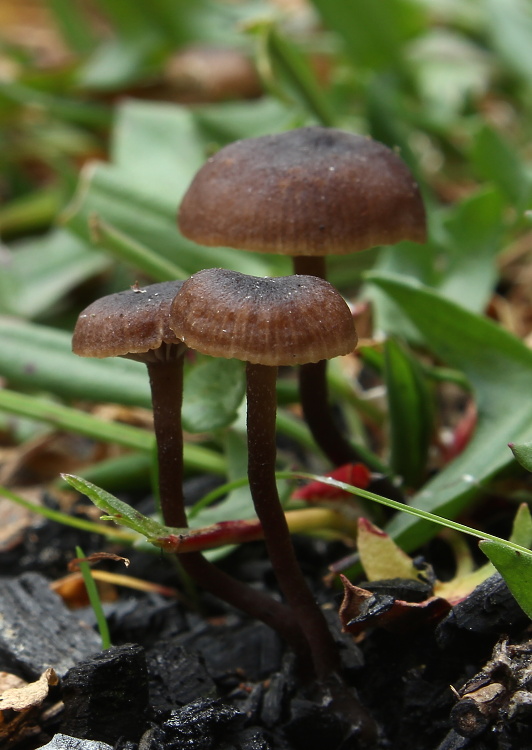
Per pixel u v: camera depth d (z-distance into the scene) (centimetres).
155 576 22
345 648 20
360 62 34
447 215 26
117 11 38
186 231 20
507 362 21
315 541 22
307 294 18
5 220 34
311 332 18
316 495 21
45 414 22
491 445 21
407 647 20
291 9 46
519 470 21
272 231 20
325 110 27
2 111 38
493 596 19
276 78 27
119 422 26
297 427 23
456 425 25
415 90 35
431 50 41
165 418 19
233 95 38
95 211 26
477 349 21
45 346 23
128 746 19
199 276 18
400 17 36
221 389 21
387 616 19
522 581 18
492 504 22
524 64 35
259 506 19
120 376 23
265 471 19
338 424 25
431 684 19
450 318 21
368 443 25
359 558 20
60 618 21
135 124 31
